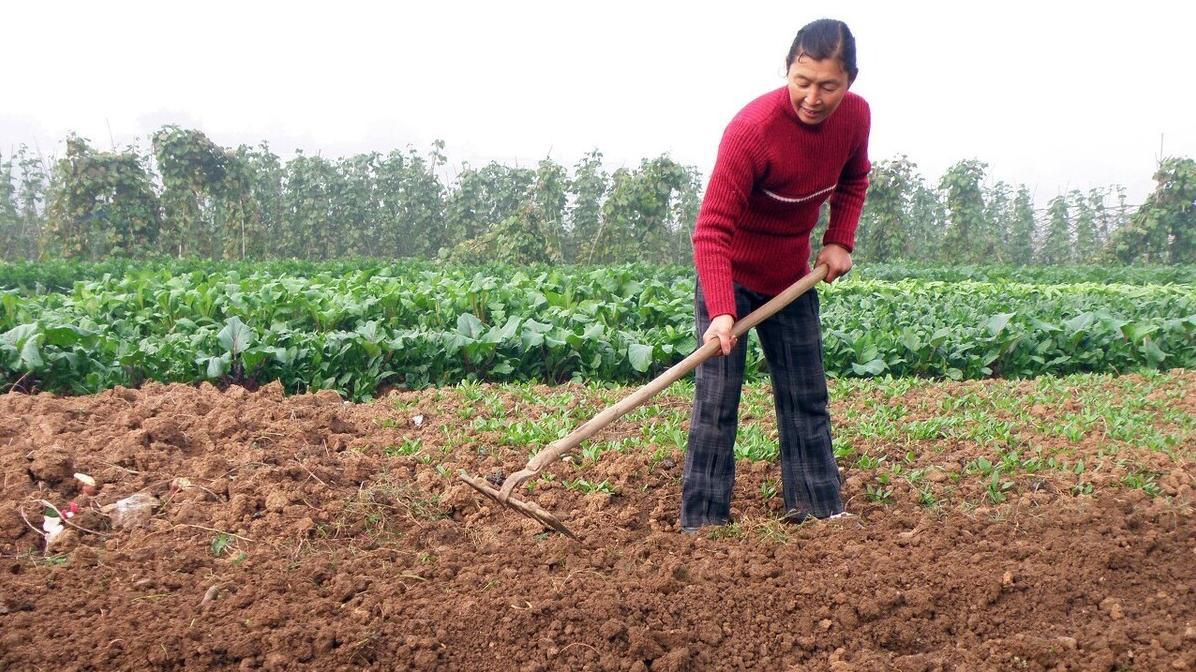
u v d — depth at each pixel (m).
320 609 3.08
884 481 4.59
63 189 23.28
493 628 3.00
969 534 3.84
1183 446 5.27
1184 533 3.71
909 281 18.33
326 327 9.36
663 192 26.55
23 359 6.96
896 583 3.31
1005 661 2.88
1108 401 6.77
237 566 3.45
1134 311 12.56
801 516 4.01
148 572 3.36
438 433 5.39
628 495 4.39
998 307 12.35
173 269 17.47
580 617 3.03
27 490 3.90
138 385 7.64
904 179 30.47
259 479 4.17
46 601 3.10
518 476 3.35
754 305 3.81
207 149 24.91
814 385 3.91
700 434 3.87
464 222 31.30
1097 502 4.18
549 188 28.86
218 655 2.81
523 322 9.18
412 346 8.20
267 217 31.70
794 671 2.89
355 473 4.39
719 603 3.18
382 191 31.98
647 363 8.12
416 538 3.83
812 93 3.18
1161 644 2.89
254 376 7.80
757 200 3.53
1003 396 7.05
